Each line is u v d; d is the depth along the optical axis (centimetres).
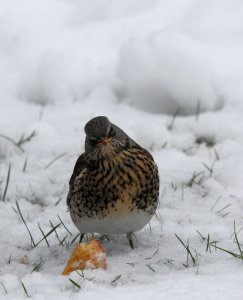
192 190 1223
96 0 1739
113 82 1562
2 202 1216
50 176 1302
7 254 1028
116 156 964
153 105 1523
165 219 1125
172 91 1495
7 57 1658
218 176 1261
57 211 1178
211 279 835
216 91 1488
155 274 906
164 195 1209
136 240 1050
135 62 1534
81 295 820
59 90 1556
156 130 1399
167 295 798
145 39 1545
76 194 995
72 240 1065
